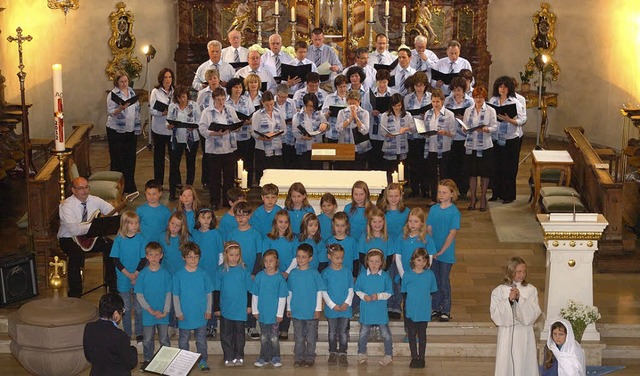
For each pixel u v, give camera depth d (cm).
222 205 1461
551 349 924
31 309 941
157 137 1505
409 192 1536
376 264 1008
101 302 847
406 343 1071
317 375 1020
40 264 1202
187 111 1471
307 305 1016
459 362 1056
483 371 1037
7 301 1116
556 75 1939
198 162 1734
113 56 1934
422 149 1477
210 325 1084
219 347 1073
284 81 1480
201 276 1004
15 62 1670
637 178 1599
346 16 1944
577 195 1354
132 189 1525
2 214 1411
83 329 929
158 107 1481
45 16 1780
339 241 1049
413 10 1962
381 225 1041
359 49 1534
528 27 1964
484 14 1961
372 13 1794
